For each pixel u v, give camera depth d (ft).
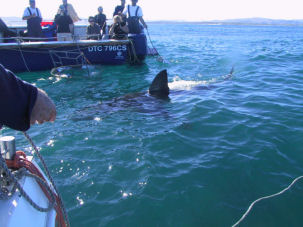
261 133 14.51
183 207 9.28
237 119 16.43
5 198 4.42
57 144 13.79
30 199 4.55
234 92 22.39
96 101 21.20
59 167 11.72
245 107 18.53
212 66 35.17
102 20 39.01
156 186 10.28
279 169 11.36
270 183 10.48
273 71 30.37
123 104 20.10
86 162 12.03
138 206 9.30
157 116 17.46
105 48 33.71
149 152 12.75
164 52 49.29
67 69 32.12
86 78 28.81
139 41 35.55
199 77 28.78
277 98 20.35
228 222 8.64
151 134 14.69
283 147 13.10
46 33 35.50
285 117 16.55
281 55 43.45
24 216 4.51
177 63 37.65
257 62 37.11
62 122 16.79
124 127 15.78
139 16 36.55
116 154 12.64
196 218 8.83
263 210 8.82
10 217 4.17
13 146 5.01
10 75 4.01
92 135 14.73
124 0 38.19
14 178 4.31
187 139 14.03
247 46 61.16
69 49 31.89
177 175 10.96
